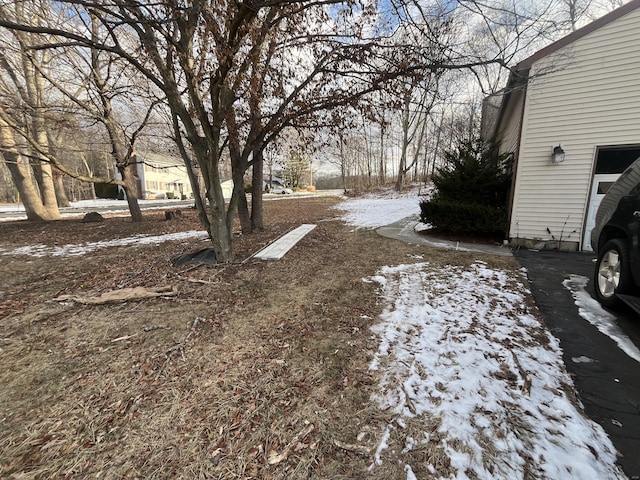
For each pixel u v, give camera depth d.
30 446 1.66
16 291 4.12
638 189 3.03
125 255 6.11
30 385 2.16
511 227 6.58
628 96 5.36
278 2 2.83
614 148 5.58
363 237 7.56
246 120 4.32
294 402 1.97
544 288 3.95
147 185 32.56
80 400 2.01
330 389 2.09
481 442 1.64
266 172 43.53
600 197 5.81
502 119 8.95
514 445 1.62
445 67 3.75
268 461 1.56
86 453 1.62
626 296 2.97
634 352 2.48
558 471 1.48
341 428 1.76
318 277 4.44
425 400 1.96
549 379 2.16
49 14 4.98
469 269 4.78
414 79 3.95
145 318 3.16
